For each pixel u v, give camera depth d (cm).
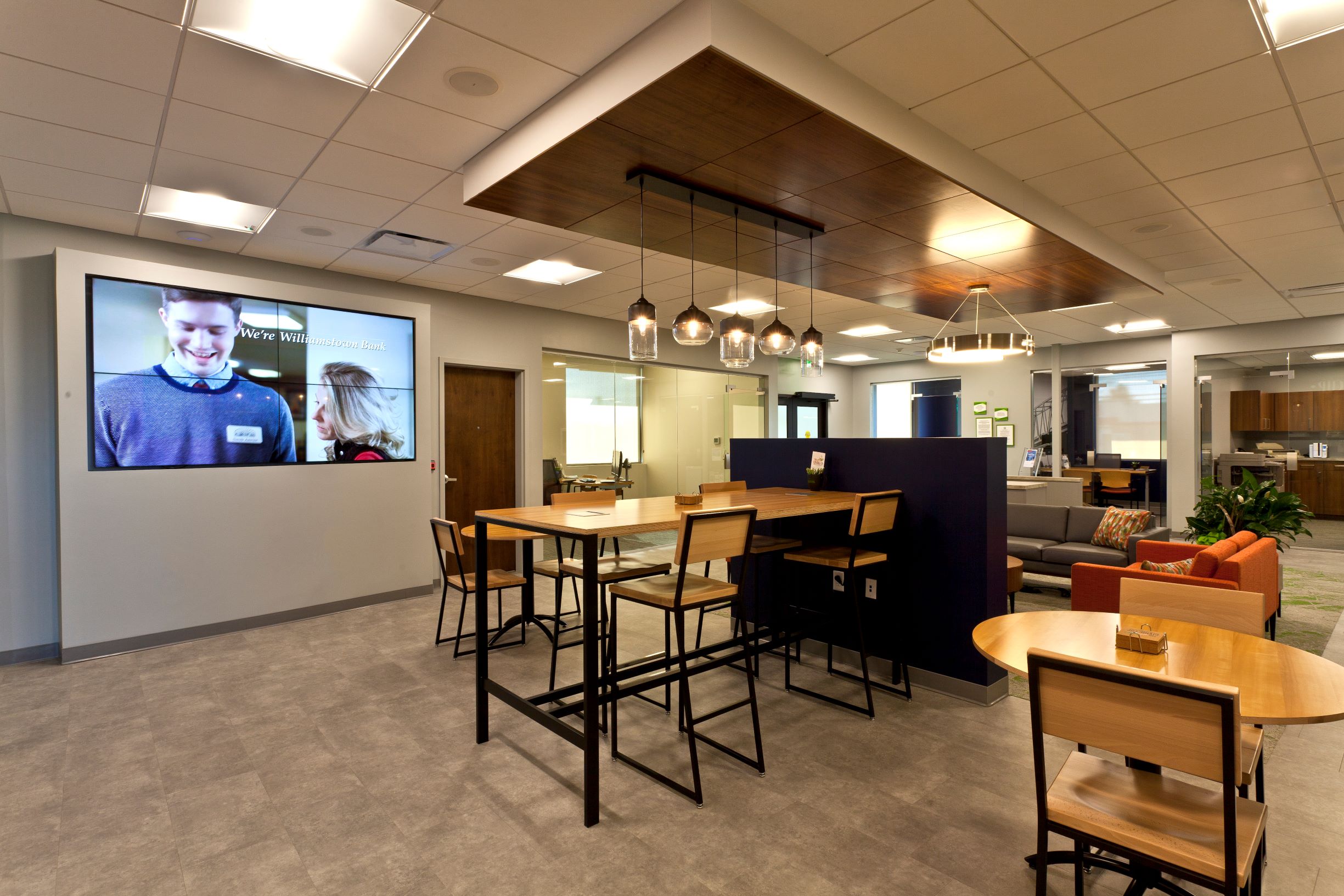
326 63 268
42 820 241
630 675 301
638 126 277
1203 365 902
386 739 305
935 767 278
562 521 271
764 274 517
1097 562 552
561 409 788
